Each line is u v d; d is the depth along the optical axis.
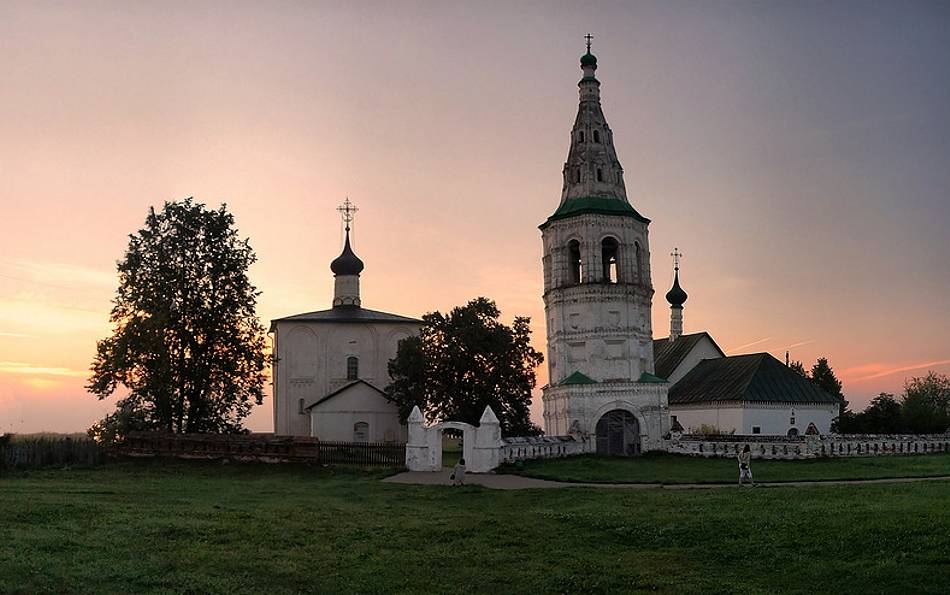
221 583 21.06
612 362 65.00
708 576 22.28
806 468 50.41
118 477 44.56
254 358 62.41
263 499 35.75
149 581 20.67
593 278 65.88
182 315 60.19
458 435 56.78
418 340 73.12
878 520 25.41
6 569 20.39
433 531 27.78
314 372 82.56
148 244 61.41
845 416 81.81
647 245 69.06
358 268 91.06
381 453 53.03
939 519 24.92
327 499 36.50
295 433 81.44
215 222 62.91
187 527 26.67
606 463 55.75
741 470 41.56
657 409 64.00
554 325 67.50
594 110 70.25
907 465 50.66
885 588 19.95
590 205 67.12
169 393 58.22
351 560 23.84
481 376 70.44
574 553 25.03
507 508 34.34
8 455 45.69
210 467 51.09
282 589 21.05
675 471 50.72
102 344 59.41
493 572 23.00
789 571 22.06
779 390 74.69
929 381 107.19
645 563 23.80
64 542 23.52
